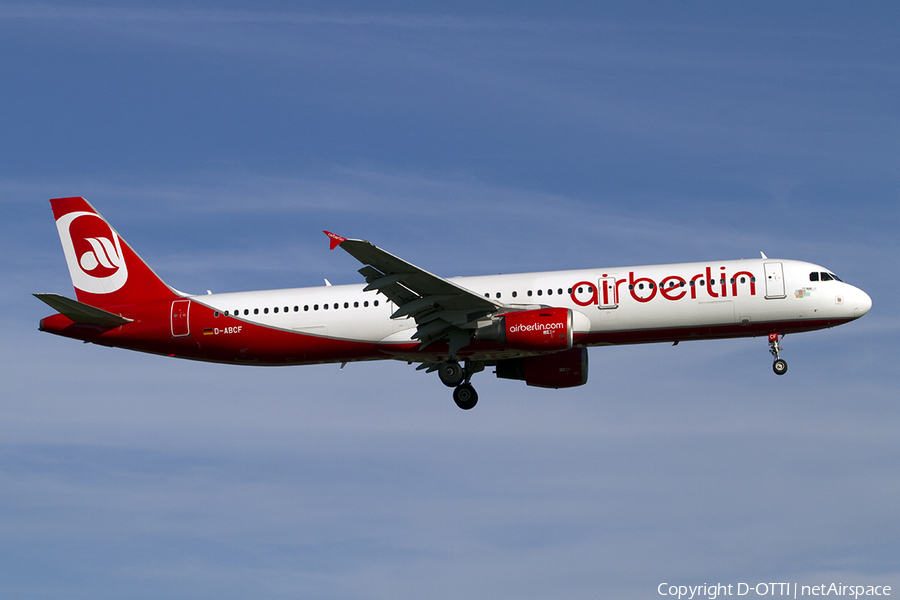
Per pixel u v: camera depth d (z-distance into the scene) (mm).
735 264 135625
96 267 149625
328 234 115062
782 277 133250
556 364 143375
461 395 143125
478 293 138375
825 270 134750
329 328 141375
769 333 134875
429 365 146625
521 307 135750
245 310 144000
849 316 132250
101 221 150250
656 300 134250
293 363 145875
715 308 133500
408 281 125688
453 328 134625
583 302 135875
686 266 136375
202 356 146000
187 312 144875
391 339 140000
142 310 146250
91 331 145625
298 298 143750
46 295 136625
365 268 122875
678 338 136375
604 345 138500
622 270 137500
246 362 146125
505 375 145250
